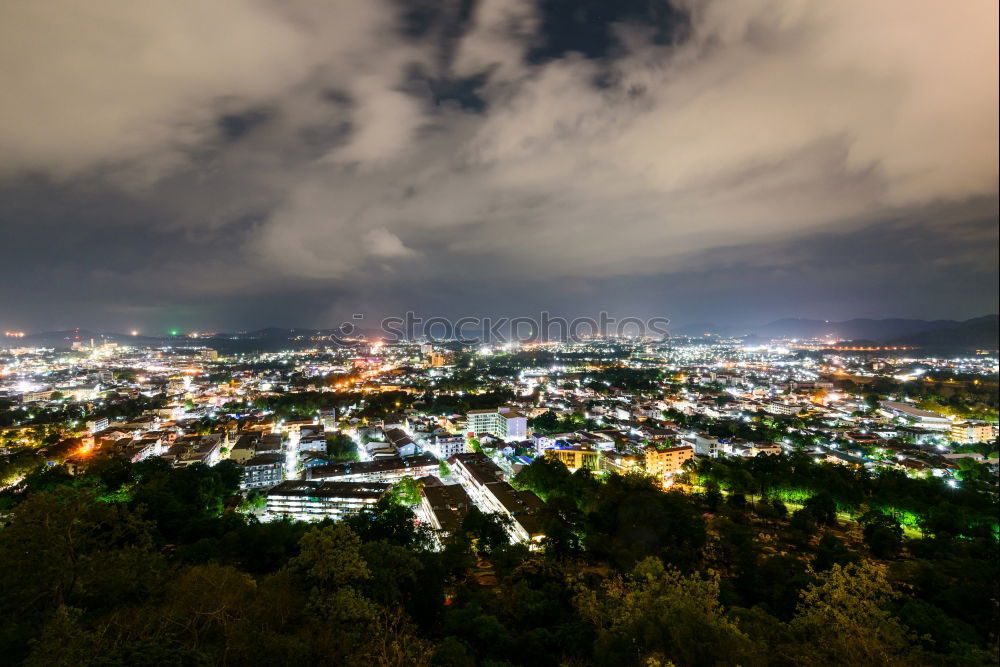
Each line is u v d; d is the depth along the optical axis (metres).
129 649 54.41
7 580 68.69
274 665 62.53
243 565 125.38
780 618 109.00
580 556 143.12
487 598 107.75
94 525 81.06
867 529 160.25
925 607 103.75
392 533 138.12
